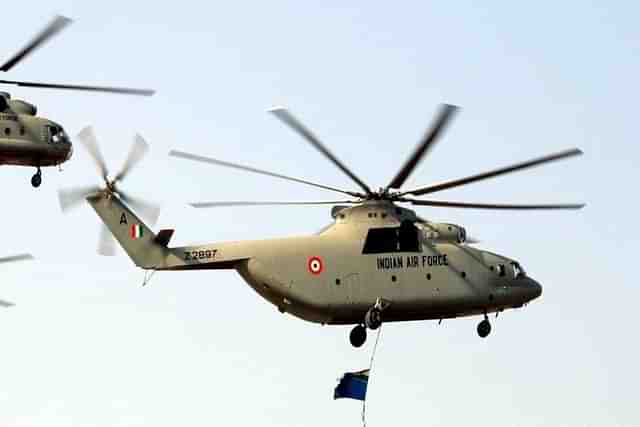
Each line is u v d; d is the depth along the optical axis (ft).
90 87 472.03
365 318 433.07
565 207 436.76
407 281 437.58
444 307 443.73
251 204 428.97
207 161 422.82
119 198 428.97
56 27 467.11
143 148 430.61
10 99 542.16
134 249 426.92
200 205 427.33
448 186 431.43
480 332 459.73
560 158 415.23
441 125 406.41
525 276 456.45
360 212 438.81
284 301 428.97
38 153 542.57
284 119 411.34
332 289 429.38
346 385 432.25
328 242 433.07
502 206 441.27
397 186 435.94
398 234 438.40
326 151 424.87
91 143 429.79
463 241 452.35
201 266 427.33
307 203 437.17
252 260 426.10
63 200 427.74
